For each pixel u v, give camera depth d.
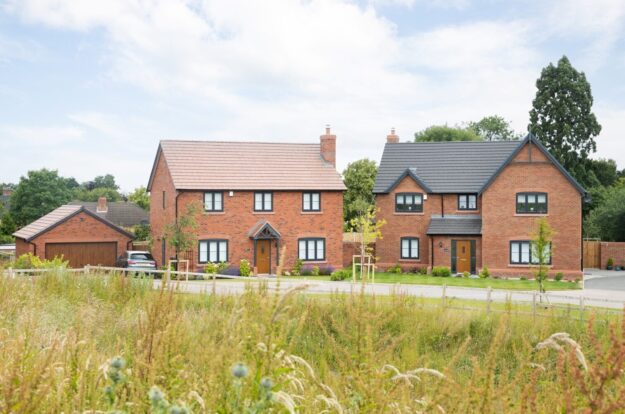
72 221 38.69
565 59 57.62
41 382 4.02
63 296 14.34
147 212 72.81
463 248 39.28
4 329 6.57
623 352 3.10
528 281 35.91
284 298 3.91
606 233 49.19
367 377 4.11
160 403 3.11
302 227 39.94
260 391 3.47
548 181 37.94
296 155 42.22
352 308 4.84
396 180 40.94
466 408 3.74
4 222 60.91
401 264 41.00
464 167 41.81
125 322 9.78
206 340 5.05
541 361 5.33
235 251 38.53
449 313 16.02
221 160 40.25
